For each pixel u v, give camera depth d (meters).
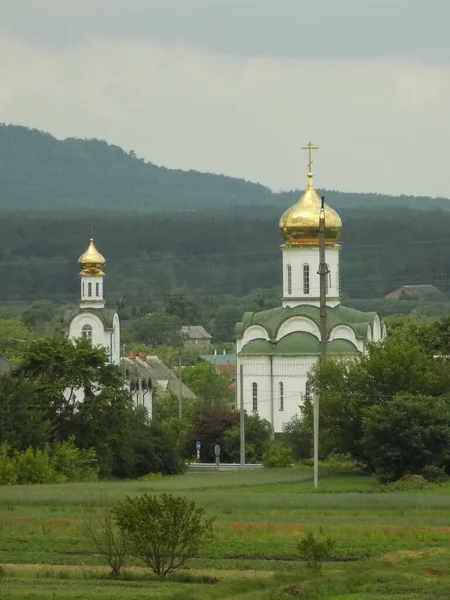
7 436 173.12
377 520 123.25
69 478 172.50
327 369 189.00
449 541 109.88
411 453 171.75
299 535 110.25
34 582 91.12
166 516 94.62
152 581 92.44
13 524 116.44
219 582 90.19
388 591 86.19
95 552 103.81
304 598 84.75
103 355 195.38
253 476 178.50
